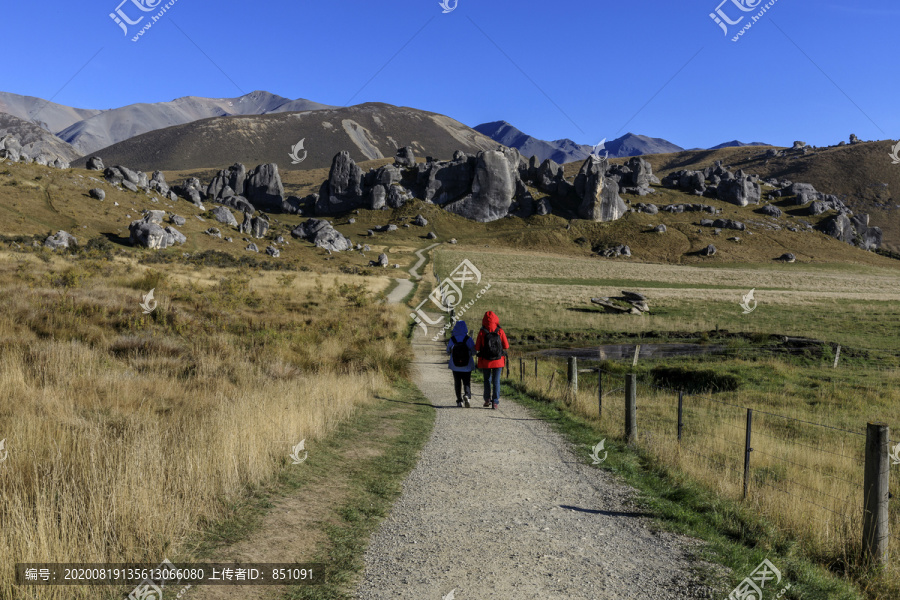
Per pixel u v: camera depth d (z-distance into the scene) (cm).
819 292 6462
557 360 2275
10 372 799
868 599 391
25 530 342
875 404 1334
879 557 433
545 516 515
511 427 938
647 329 3375
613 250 12169
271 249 8706
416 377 1617
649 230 13562
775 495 585
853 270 10862
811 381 1622
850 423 1122
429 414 1038
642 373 1864
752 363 1988
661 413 1187
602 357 2394
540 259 10631
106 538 371
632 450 783
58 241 5738
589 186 14838
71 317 1368
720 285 7388
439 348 2489
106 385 831
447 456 729
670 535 477
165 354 1199
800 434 1033
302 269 6962
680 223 14238
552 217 14912
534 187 16475
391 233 13525
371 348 1645
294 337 1719
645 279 8000
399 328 2881
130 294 2045
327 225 10981
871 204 18450
